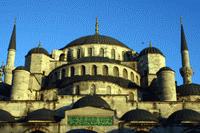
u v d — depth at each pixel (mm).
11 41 71812
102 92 53719
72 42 76188
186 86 58250
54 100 51719
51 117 44938
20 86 53750
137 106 51469
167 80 54875
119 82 57281
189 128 44125
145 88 61562
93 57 62875
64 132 43719
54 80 61406
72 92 54156
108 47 72875
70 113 44625
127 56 73500
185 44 70438
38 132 44594
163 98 54031
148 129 44000
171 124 44344
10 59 69250
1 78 68312
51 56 71812
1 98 56688
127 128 43844
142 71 67000
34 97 57531
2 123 44094
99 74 58938
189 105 52250
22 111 50781
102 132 43688
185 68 66375
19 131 43906
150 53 67375
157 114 51344
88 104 45375
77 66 59688
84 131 45750
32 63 66812
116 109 51062
